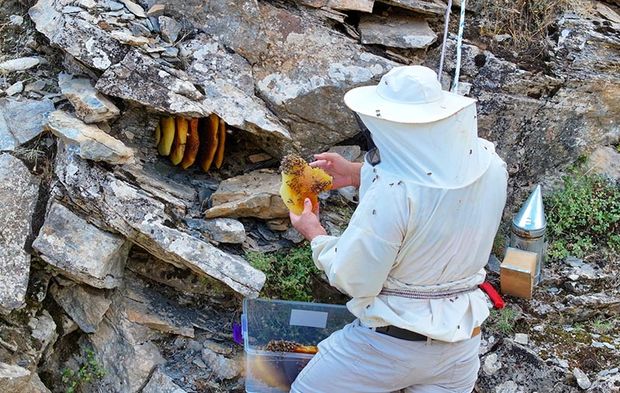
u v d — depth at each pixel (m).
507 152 3.90
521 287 3.55
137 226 3.33
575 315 3.60
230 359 3.48
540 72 3.88
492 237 2.73
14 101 3.63
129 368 3.43
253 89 3.59
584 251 3.80
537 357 3.39
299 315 3.40
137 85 3.43
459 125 2.56
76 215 3.40
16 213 3.40
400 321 2.68
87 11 3.56
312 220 2.90
